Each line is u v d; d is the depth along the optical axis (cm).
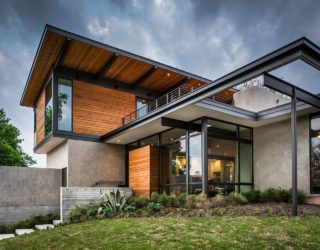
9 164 2312
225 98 1852
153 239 582
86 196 1144
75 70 1485
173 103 1058
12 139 2511
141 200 1045
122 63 1458
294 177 761
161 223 716
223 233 588
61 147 1522
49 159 1738
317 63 708
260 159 1227
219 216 776
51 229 823
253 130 1277
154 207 924
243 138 1251
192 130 1182
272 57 724
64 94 1445
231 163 1180
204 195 998
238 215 780
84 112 1484
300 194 1041
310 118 1063
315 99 910
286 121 1148
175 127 1176
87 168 1455
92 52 1348
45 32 1197
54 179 1388
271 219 690
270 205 941
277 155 1163
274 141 1183
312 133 1052
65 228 799
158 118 1148
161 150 1353
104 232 680
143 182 1362
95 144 1500
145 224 719
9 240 753
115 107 1588
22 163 2683
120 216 902
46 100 1589
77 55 1367
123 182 1553
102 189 1198
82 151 1454
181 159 1220
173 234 606
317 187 1011
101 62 1433
